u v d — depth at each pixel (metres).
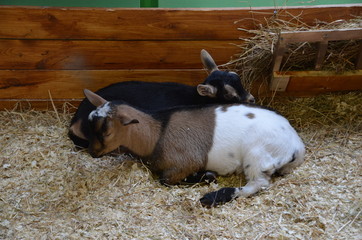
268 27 1.57
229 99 1.52
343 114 1.66
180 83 1.67
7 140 1.59
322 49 1.50
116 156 1.53
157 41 1.61
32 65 1.65
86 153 1.55
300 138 1.51
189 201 1.34
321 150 1.52
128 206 1.33
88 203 1.34
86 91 1.39
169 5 1.98
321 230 1.23
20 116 1.72
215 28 1.58
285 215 1.28
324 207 1.29
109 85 1.61
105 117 1.34
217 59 1.65
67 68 1.66
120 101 1.42
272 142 1.38
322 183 1.38
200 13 1.55
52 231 1.24
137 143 1.42
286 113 1.69
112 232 1.24
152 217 1.29
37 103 1.74
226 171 1.45
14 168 1.48
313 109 1.67
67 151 1.55
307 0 1.96
